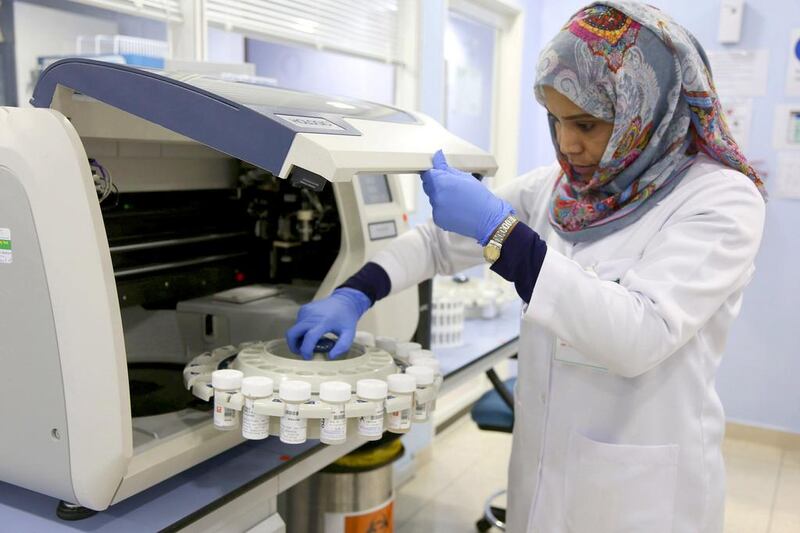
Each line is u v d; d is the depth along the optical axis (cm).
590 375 129
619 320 106
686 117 121
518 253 109
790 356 371
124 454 97
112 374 95
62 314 96
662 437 125
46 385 100
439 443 369
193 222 161
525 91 417
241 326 149
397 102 315
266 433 104
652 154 124
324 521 199
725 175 119
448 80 388
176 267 151
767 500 313
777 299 371
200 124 98
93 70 105
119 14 206
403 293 171
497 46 407
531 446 141
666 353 109
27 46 175
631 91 115
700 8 373
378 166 100
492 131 417
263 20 233
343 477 196
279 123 92
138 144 139
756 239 114
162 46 197
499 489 315
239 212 173
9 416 105
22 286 99
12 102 176
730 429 387
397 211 176
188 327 155
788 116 359
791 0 352
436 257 161
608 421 128
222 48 383
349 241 159
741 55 366
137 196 147
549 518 135
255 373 111
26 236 97
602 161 122
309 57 395
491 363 239
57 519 107
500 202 113
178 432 111
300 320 131
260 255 176
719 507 132
